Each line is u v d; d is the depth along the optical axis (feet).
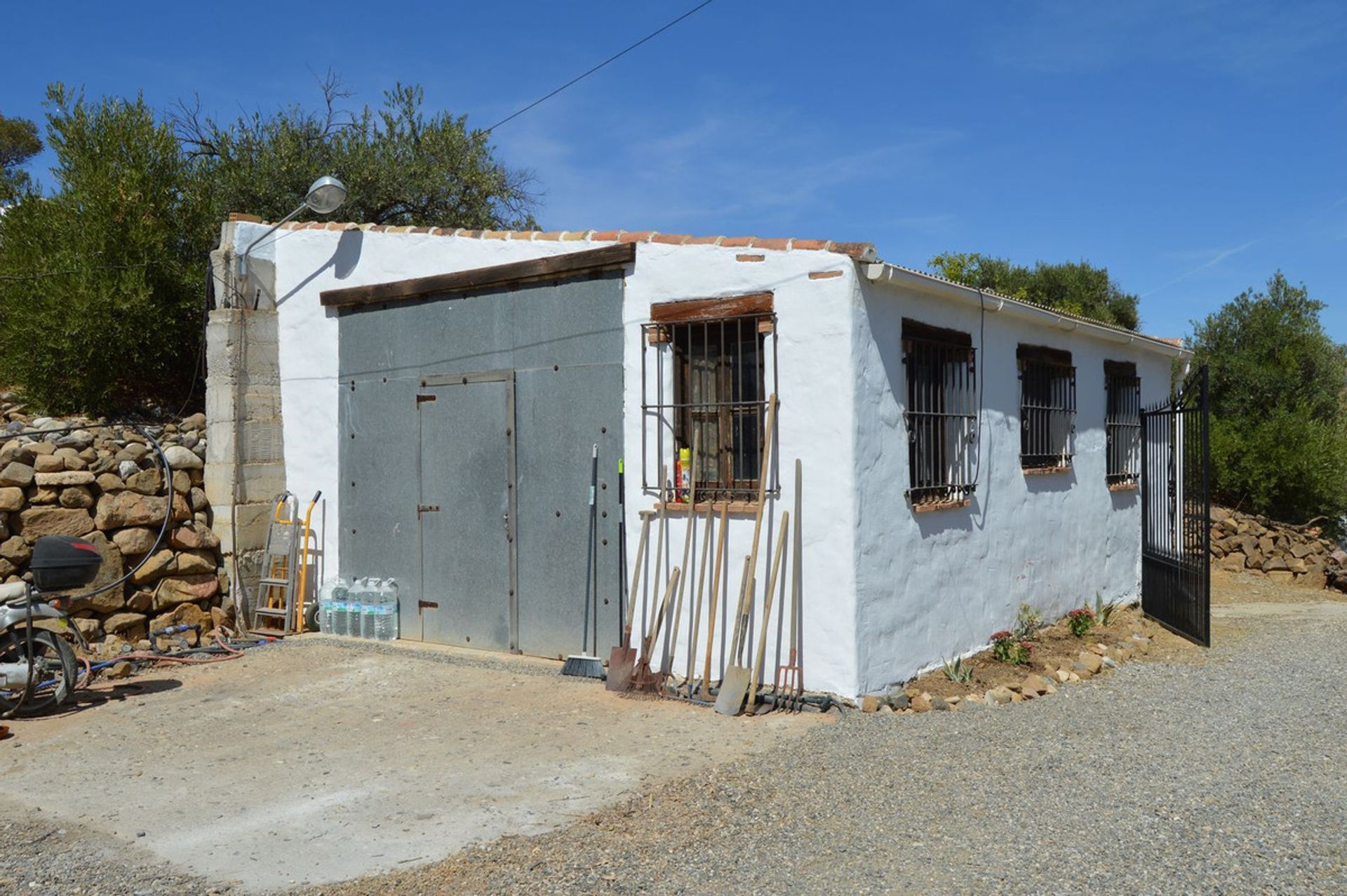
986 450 26.55
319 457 30.96
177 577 29.14
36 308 33.42
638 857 13.44
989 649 26.35
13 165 71.51
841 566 21.15
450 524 27.89
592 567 25.03
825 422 21.36
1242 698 22.80
